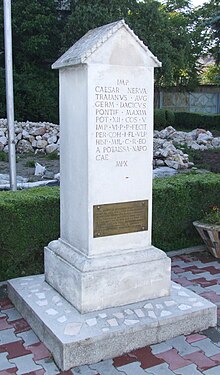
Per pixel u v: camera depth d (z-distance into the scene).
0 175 9.58
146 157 3.72
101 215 3.58
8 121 6.26
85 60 3.33
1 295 4.37
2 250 4.66
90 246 3.58
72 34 19.48
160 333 3.50
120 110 3.54
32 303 3.73
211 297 4.34
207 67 31.09
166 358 3.32
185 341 3.53
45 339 3.44
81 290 3.48
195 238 5.82
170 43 21.83
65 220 3.94
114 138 3.55
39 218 4.73
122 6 19.81
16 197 4.76
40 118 19.41
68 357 3.16
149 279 3.74
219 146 15.30
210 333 3.65
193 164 11.70
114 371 3.16
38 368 3.20
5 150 14.00
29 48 19.62
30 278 4.27
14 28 19.61
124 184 3.65
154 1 20.91
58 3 20.59
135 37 3.50
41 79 20.19
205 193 5.74
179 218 5.63
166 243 5.64
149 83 3.63
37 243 4.79
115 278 3.58
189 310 3.63
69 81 3.64
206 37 26.30
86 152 3.48
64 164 3.87
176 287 4.06
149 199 3.78
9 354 3.38
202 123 22.12
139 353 3.37
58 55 20.39
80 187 3.62
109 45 3.41
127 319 3.46
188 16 27.53
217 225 5.27
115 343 3.31
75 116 3.61
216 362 3.28
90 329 3.31
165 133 15.77
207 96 26.73
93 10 19.16
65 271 3.71
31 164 11.60
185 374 3.14
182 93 26.17
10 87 6.21
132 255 3.70
